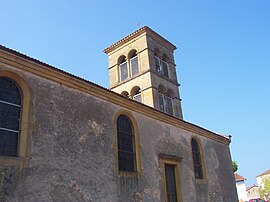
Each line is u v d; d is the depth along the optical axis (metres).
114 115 12.55
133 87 22.92
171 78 24.72
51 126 9.67
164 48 25.69
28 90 9.38
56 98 10.19
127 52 24.72
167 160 14.95
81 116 10.89
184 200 15.15
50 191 8.95
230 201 19.77
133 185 12.25
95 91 11.83
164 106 22.53
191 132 18.22
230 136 23.08
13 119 8.98
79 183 9.93
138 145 13.37
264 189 77.25
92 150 10.85
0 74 8.83
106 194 10.82
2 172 7.93
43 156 9.09
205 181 17.72
